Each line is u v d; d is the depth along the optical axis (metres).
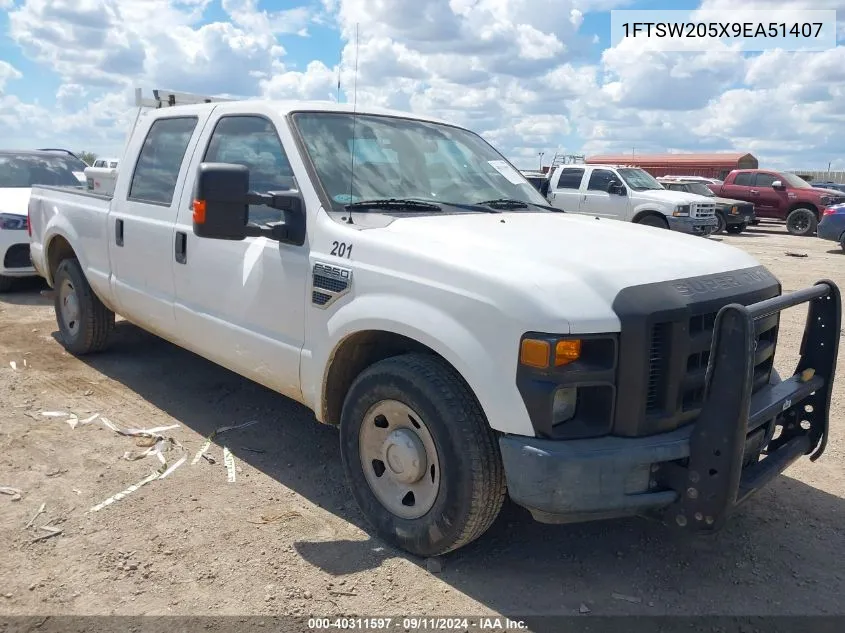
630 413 2.85
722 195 23.89
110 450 4.34
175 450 4.37
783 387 3.39
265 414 4.97
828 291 3.45
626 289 2.88
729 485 2.74
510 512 3.79
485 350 2.89
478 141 4.88
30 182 9.55
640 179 17.67
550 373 2.76
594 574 3.26
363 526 3.59
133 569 3.16
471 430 2.99
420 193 4.04
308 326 3.65
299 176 3.77
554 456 2.75
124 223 5.05
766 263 14.33
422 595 3.05
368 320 3.28
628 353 2.82
